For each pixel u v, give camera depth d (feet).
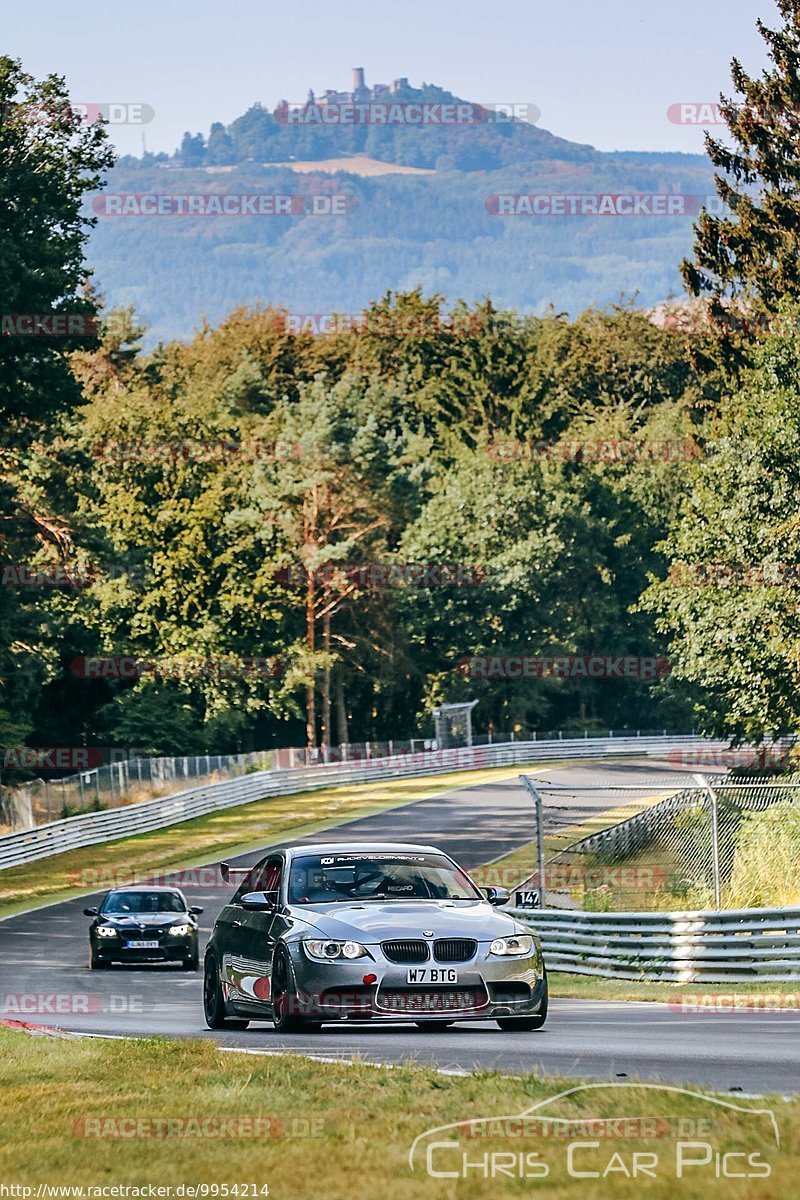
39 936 160.25
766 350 205.46
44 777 321.52
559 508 452.76
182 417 389.80
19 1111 42.04
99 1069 49.67
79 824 243.81
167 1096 43.11
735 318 262.67
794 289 258.57
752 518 201.26
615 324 568.00
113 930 129.49
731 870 137.90
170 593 365.20
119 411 384.47
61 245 210.59
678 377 552.82
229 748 400.06
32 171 210.18
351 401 482.28
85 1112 41.32
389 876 64.64
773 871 132.36
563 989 100.68
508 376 555.28
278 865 66.44
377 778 359.66
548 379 551.18
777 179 261.24
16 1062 52.75
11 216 209.26
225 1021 69.10
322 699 423.23
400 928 59.62
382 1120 37.17
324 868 64.90
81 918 177.27
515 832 249.34
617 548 469.16
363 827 265.34
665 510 471.21
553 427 547.08
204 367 550.77
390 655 422.00
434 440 543.80
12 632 277.23
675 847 165.27
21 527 278.87
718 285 268.21
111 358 483.10
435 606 438.40
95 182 214.48
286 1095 41.96
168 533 371.15
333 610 413.80
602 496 472.03
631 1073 46.52
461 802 299.79
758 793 166.20
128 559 360.07
